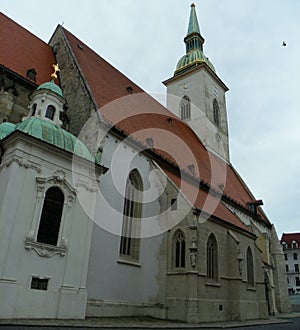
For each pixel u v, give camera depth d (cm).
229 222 2970
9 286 1537
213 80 5916
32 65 2966
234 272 2800
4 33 2942
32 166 1795
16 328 1239
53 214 1838
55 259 1772
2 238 1573
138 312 2320
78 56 3191
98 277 2084
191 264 2317
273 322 2647
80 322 1609
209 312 2400
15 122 2505
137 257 2466
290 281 9162
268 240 4597
